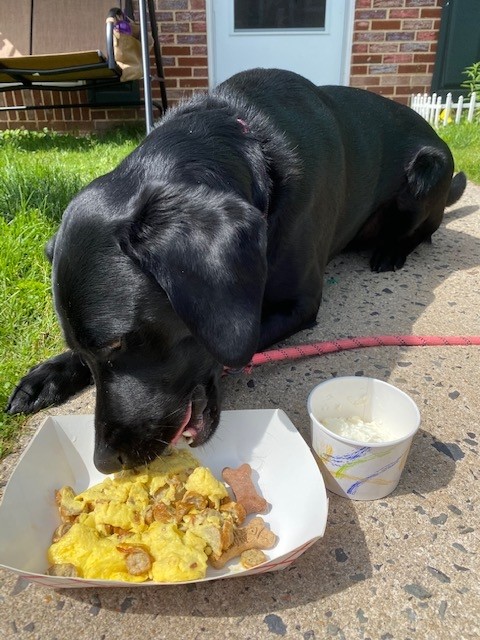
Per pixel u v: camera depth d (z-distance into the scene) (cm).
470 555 43
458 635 37
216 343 40
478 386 62
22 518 41
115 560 38
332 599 40
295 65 208
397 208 95
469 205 127
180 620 38
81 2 183
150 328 45
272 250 61
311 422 48
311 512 42
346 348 67
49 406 60
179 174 47
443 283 88
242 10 200
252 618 38
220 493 44
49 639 37
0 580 41
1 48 184
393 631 38
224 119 57
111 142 178
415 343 68
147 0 178
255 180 54
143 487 45
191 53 200
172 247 42
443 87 204
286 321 69
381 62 202
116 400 46
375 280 89
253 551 41
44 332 72
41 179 109
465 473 50
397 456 45
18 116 214
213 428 51
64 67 166
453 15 193
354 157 84
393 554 43
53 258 48
